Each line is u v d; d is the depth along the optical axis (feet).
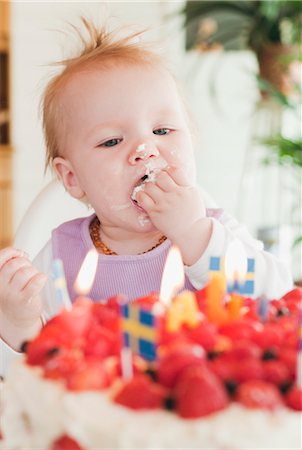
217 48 13.75
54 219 5.61
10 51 12.59
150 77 4.38
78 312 2.81
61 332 2.75
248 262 3.35
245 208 14.11
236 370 2.39
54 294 4.72
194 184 4.38
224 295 3.14
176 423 2.23
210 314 2.88
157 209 3.93
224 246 3.85
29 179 12.98
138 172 4.22
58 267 3.05
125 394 2.32
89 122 4.35
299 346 2.42
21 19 12.51
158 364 2.44
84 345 2.69
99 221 4.85
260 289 3.96
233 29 13.64
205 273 3.86
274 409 2.27
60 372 2.52
